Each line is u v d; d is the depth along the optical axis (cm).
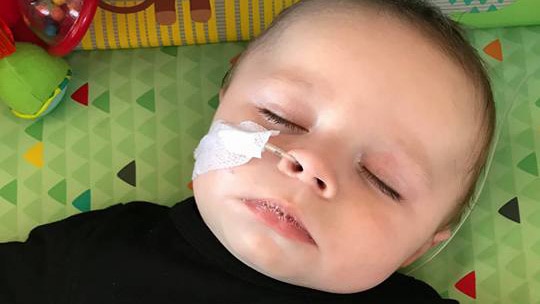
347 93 27
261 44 29
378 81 27
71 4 31
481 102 29
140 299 30
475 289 33
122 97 34
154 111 34
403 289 31
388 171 27
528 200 33
